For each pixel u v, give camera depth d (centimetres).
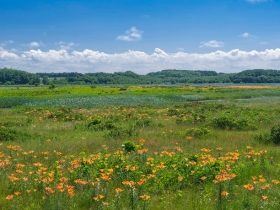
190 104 3516
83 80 16275
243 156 1083
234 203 672
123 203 676
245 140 1430
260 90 7350
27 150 1237
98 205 649
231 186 742
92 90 6969
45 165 991
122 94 5916
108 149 1252
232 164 941
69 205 660
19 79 15625
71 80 16212
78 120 2348
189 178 823
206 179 809
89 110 3169
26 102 4375
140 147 1215
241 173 862
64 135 1652
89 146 1308
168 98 5050
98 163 920
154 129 1817
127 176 821
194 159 963
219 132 1692
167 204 676
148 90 7100
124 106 3722
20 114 2828
